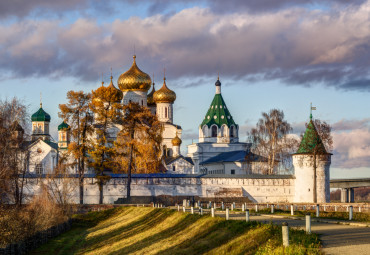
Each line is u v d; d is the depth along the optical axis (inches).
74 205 3863.2
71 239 2822.3
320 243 1347.2
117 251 2287.2
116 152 4598.9
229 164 6865.2
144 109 4805.6
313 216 2358.5
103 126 4660.4
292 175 4913.9
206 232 1957.4
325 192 4616.1
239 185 4869.6
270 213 2667.3
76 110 4468.5
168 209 2913.4
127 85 6599.4
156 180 4793.3
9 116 3122.5
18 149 3297.2
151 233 2458.2
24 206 3346.5
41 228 2738.7
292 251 1270.9
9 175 3073.3
